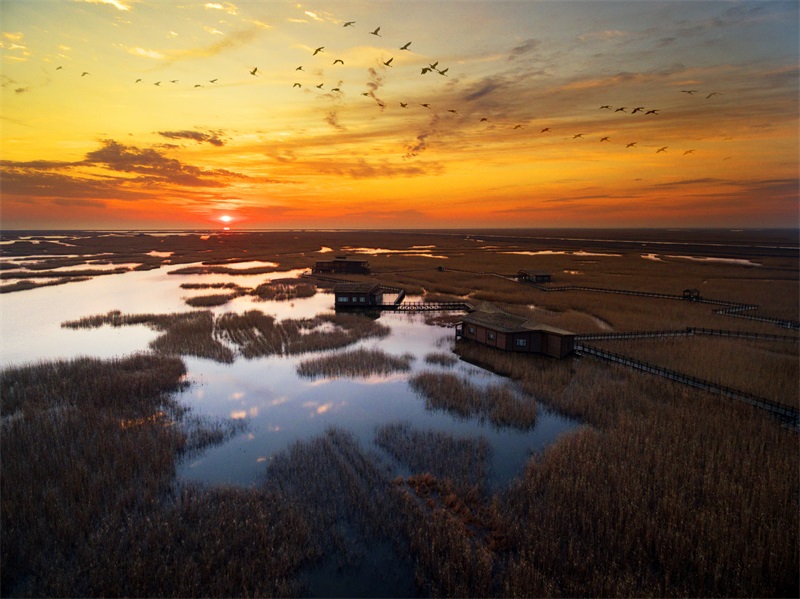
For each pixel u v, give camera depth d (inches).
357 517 741.9
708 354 1526.8
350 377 1403.8
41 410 1085.1
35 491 770.8
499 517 729.6
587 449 913.5
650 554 660.7
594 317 2247.8
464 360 1601.9
